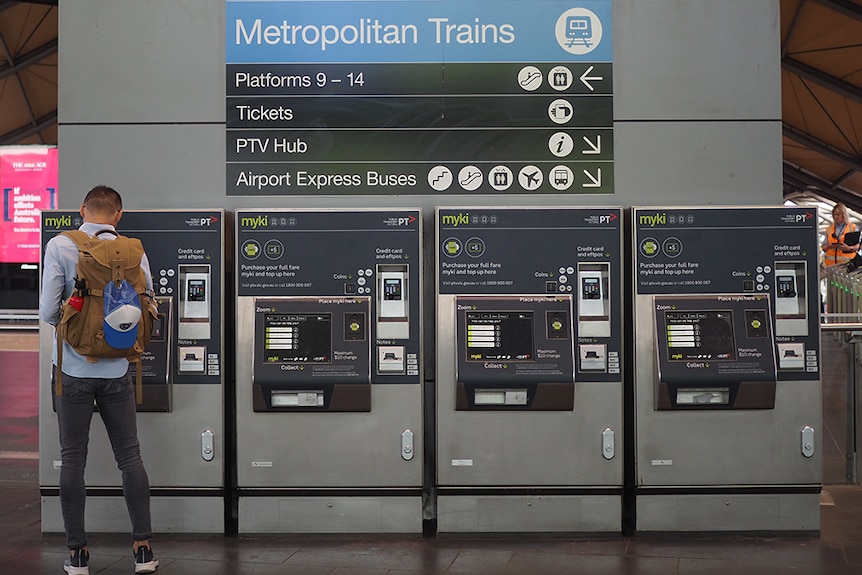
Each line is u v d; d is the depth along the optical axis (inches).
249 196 202.7
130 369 186.7
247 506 193.8
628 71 202.5
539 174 202.4
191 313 193.3
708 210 193.6
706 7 202.2
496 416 192.4
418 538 193.6
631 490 198.5
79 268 163.8
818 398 193.2
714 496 193.9
